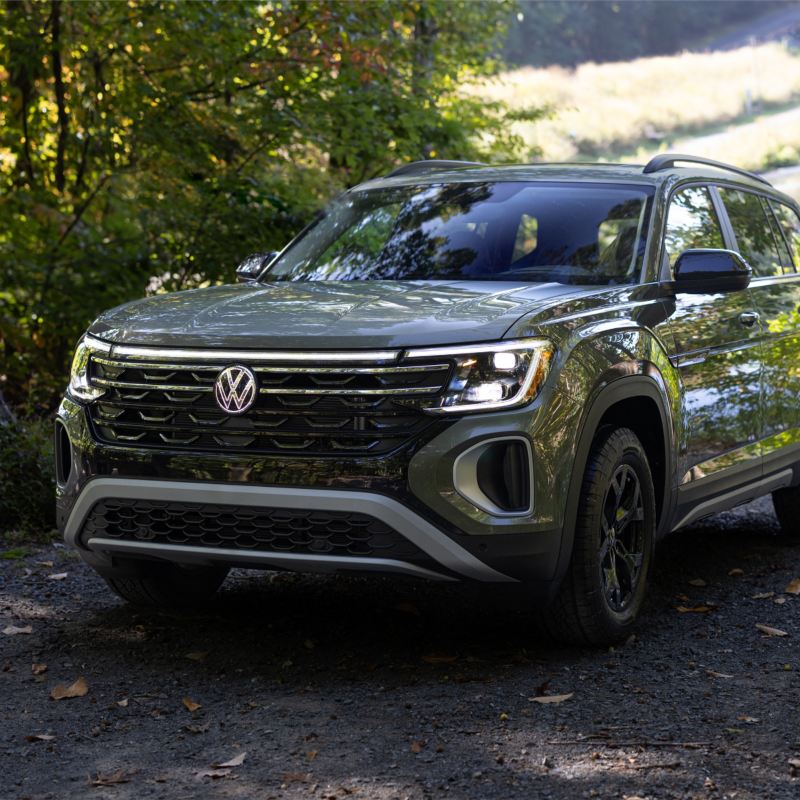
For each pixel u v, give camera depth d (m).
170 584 4.84
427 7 11.00
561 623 4.30
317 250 5.35
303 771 3.24
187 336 4.05
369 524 3.80
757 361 5.46
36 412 9.27
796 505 6.50
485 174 5.53
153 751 3.42
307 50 10.18
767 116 42.16
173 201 9.91
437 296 4.30
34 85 10.48
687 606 5.11
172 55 10.03
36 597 5.18
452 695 3.87
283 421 3.86
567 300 4.26
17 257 9.53
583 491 4.18
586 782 3.14
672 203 5.22
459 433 3.79
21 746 3.47
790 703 3.79
